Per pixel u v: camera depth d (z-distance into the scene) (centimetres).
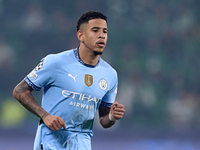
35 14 5803
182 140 4822
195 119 5372
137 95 5400
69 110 1212
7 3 5831
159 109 5381
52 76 1207
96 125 4759
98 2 5919
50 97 1220
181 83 5606
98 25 1210
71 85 1209
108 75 1276
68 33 5791
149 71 5612
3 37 5753
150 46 5788
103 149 4050
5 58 5591
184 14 5988
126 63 5616
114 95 1332
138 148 4162
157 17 5959
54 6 5866
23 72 5631
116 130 4816
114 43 5769
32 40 5747
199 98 5538
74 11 5869
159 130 4909
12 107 5256
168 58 5762
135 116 5306
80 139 1231
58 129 1146
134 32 5841
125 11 5953
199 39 5853
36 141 1245
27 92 1206
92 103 1243
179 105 5388
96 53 1223
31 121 5116
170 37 5859
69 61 1223
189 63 5744
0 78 5531
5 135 4644
